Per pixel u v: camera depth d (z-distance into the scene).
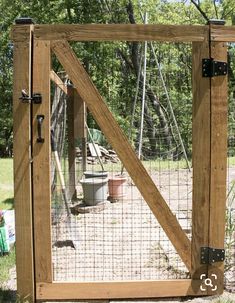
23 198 3.38
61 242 4.98
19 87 3.29
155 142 11.88
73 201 7.17
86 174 7.27
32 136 3.35
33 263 3.45
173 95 14.06
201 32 3.30
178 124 11.06
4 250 4.63
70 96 7.05
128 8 16.67
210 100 3.36
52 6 15.70
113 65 16.58
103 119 3.39
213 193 3.45
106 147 11.30
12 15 18.22
